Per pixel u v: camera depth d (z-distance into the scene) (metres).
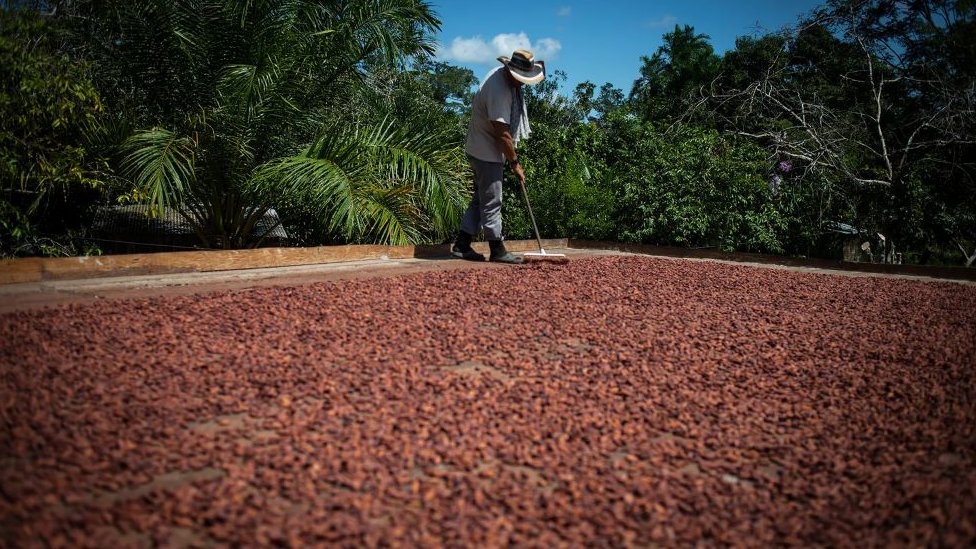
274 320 4.48
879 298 6.25
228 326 4.30
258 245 9.20
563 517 2.29
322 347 4.02
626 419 3.16
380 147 8.20
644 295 5.90
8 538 1.98
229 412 3.08
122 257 5.89
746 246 10.34
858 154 12.43
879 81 12.67
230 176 8.05
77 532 2.04
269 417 3.04
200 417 3.02
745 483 2.62
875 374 3.92
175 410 3.04
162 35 7.72
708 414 3.29
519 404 3.29
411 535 2.15
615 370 3.84
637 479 2.58
